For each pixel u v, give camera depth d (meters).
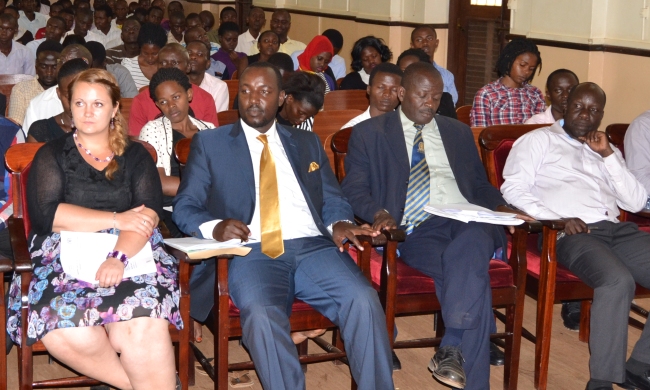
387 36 7.84
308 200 2.71
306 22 9.41
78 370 2.37
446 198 2.98
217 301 2.45
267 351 2.37
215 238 2.48
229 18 9.10
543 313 2.89
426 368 3.10
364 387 2.46
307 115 3.45
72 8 9.43
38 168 2.44
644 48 5.18
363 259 2.71
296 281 2.59
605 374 2.79
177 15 8.17
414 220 2.93
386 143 2.96
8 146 2.87
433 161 3.01
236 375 2.97
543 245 2.87
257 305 2.38
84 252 2.36
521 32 6.17
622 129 3.63
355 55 5.43
